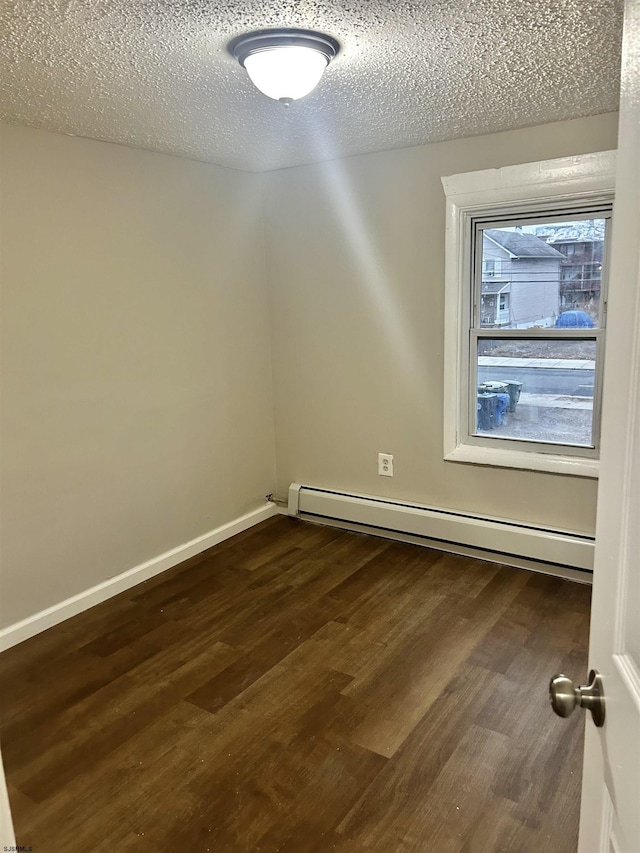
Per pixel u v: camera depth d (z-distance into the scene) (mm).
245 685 2225
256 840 1604
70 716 2086
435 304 3102
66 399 2643
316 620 2645
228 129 2543
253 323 3598
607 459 822
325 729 1994
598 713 826
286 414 3762
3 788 783
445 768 1822
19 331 2445
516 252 2920
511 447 3070
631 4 721
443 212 2984
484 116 2496
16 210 2391
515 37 1700
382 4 1489
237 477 3604
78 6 1438
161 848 1588
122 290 2824
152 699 2164
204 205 3193
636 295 705
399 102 2279
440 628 2553
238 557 3293
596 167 2562
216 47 1710
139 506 3023
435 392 3191
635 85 706
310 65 1754
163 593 2922
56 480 2639
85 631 2609
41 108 2189
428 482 3318
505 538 3033
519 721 2006
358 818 1661
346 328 3410
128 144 2734
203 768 1846
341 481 3635
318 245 3400
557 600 2748
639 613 668
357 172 3189
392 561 3184
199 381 3281
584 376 2848
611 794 772
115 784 1795
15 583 2527
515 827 1623
